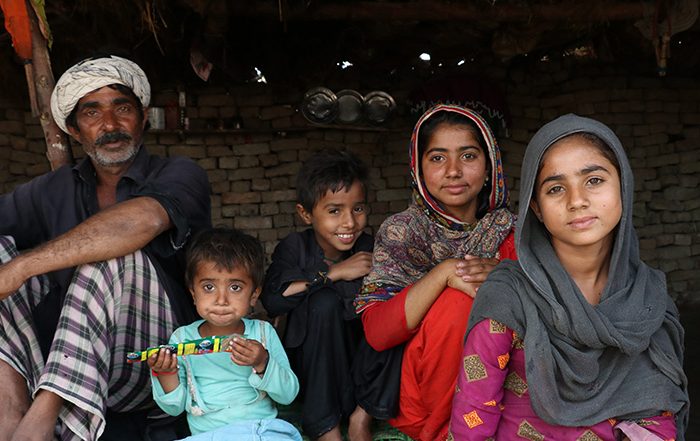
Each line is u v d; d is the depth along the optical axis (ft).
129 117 8.81
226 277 7.65
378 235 8.61
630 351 6.50
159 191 8.41
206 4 15.40
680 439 6.97
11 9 9.29
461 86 22.30
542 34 19.94
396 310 7.75
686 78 25.18
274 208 24.72
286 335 8.63
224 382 7.86
